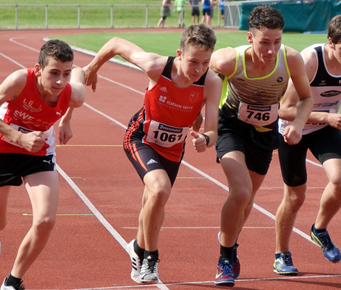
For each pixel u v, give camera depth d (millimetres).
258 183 10648
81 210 14023
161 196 8719
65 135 9984
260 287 9844
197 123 10242
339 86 10672
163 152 9602
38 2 97000
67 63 8258
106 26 87750
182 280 10023
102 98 32906
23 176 8883
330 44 10109
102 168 18422
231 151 9852
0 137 8820
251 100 9961
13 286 8523
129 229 12750
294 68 9719
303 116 9781
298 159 10570
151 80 9250
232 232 9578
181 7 87625
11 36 70562
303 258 11477
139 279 9641
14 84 8477
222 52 9984
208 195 15820
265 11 9156
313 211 14719
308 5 73312
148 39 64625
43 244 8445
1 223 9516
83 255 11070
